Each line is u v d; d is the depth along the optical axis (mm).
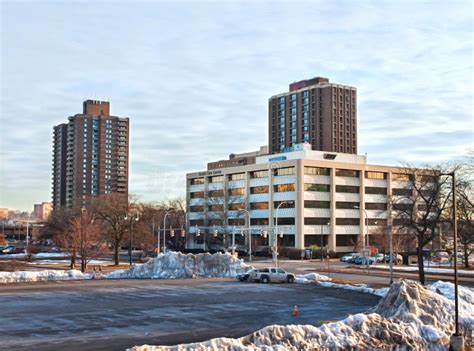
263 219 123375
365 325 20750
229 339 18469
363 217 122250
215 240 129625
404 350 20141
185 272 59344
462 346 20203
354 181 123062
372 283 51719
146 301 35469
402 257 97188
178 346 17641
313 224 116250
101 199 112000
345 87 194750
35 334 23328
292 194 116438
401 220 55875
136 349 17109
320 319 28281
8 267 64438
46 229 117750
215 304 34281
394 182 128875
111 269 72500
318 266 84562
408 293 24078
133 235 95000
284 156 124562
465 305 25344
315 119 193625
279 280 52469
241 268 60781
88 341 21844
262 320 27750
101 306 32688
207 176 139750
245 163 184750
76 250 71188
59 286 45844
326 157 123875
